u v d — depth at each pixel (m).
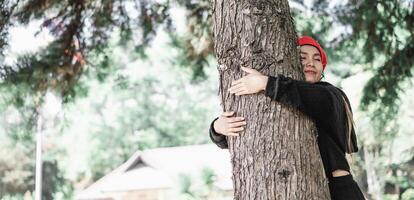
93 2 6.38
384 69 6.97
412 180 18.28
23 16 6.14
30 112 6.77
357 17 6.94
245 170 2.50
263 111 2.48
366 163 18.88
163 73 30.41
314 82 2.83
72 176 31.38
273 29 2.62
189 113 34.19
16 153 20.94
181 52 8.17
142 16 6.75
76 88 7.22
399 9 6.70
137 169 23.80
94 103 31.62
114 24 6.64
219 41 2.70
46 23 6.29
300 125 2.48
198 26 6.96
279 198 2.40
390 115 7.41
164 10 6.79
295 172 2.42
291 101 2.43
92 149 32.84
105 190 23.22
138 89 31.83
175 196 19.47
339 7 7.23
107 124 33.16
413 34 6.73
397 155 16.41
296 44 2.70
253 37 2.60
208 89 33.03
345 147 2.70
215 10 2.76
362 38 7.07
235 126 2.54
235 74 2.60
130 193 23.00
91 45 6.64
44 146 26.14
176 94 33.12
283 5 2.74
